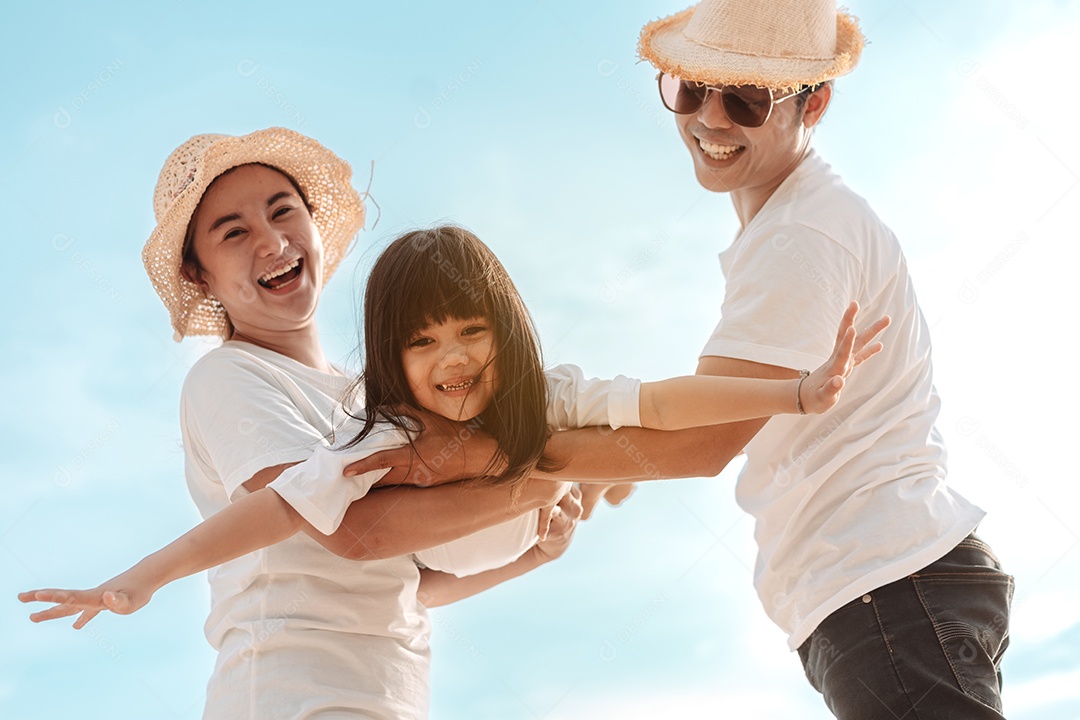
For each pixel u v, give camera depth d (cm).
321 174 341
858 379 275
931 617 257
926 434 279
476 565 296
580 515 322
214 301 339
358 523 258
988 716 249
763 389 246
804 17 296
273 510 246
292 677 251
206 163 310
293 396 291
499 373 261
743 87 287
